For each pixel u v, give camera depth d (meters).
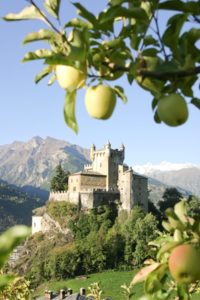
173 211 4.92
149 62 4.44
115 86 4.84
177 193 155.38
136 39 4.62
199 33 4.59
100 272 130.62
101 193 148.00
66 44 4.41
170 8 4.69
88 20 4.40
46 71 4.85
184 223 4.85
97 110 4.39
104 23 4.46
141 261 129.50
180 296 5.46
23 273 137.50
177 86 4.55
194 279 4.25
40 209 156.88
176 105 4.40
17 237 2.92
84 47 4.22
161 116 4.49
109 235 136.12
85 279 125.88
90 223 142.12
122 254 133.88
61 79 4.41
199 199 138.38
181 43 4.71
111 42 4.50
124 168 151.50
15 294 16.11
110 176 154.88
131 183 147.62
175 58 4.62
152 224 130.75
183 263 4.22
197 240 4.62
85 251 134.12
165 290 5.29
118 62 4.48
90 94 4.41
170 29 4.65
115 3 4.52
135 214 138.25
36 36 4.43
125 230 135.25
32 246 144.50
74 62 4.16
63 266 131.25
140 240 129.75
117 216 146.12
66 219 145.88
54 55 4.08
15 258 143.12
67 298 73.25
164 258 5.17
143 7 4.64
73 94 4.45
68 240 141.25
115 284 117.19
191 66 4.40
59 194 157.25
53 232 145.50
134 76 4.47
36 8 4.43
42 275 133.38
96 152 159.75
